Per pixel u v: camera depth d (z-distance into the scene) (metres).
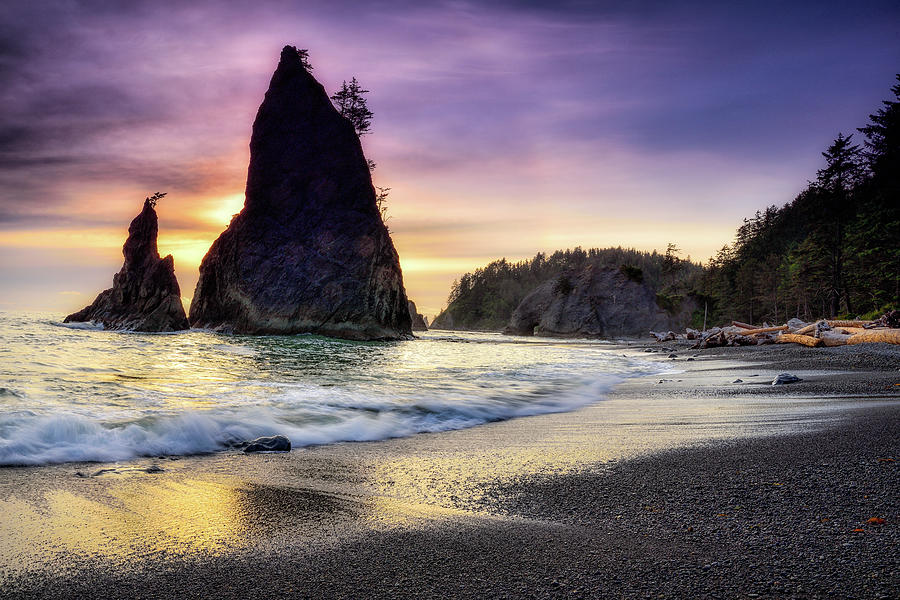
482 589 3.33
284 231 57.44
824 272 64.25
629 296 114.69
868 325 27.89
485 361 28.09
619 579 3.42
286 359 25.14
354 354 31.30
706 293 126.38
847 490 5.05
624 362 29.86
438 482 6.03
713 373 20.44
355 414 10.43
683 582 3.34
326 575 3.58
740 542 3.96
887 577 3.28
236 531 4.42
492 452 7.69
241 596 3.27
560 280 122.50
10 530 4.29
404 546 4.10
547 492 5.54
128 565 3.73
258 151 59.59
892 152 42.44
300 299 55.22
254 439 8.16
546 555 3.87
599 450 7.57
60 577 3.52
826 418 9.06
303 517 4.80
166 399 10.90
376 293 57.59
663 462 6.61
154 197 55.66
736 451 6.94
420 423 10.22
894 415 8.87
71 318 58.56
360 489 5.75
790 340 32.66
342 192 59.66
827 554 3.66
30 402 9.56
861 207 53.91
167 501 5.19
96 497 5.24
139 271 54.16
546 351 44.75
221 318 57.69
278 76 62.34
